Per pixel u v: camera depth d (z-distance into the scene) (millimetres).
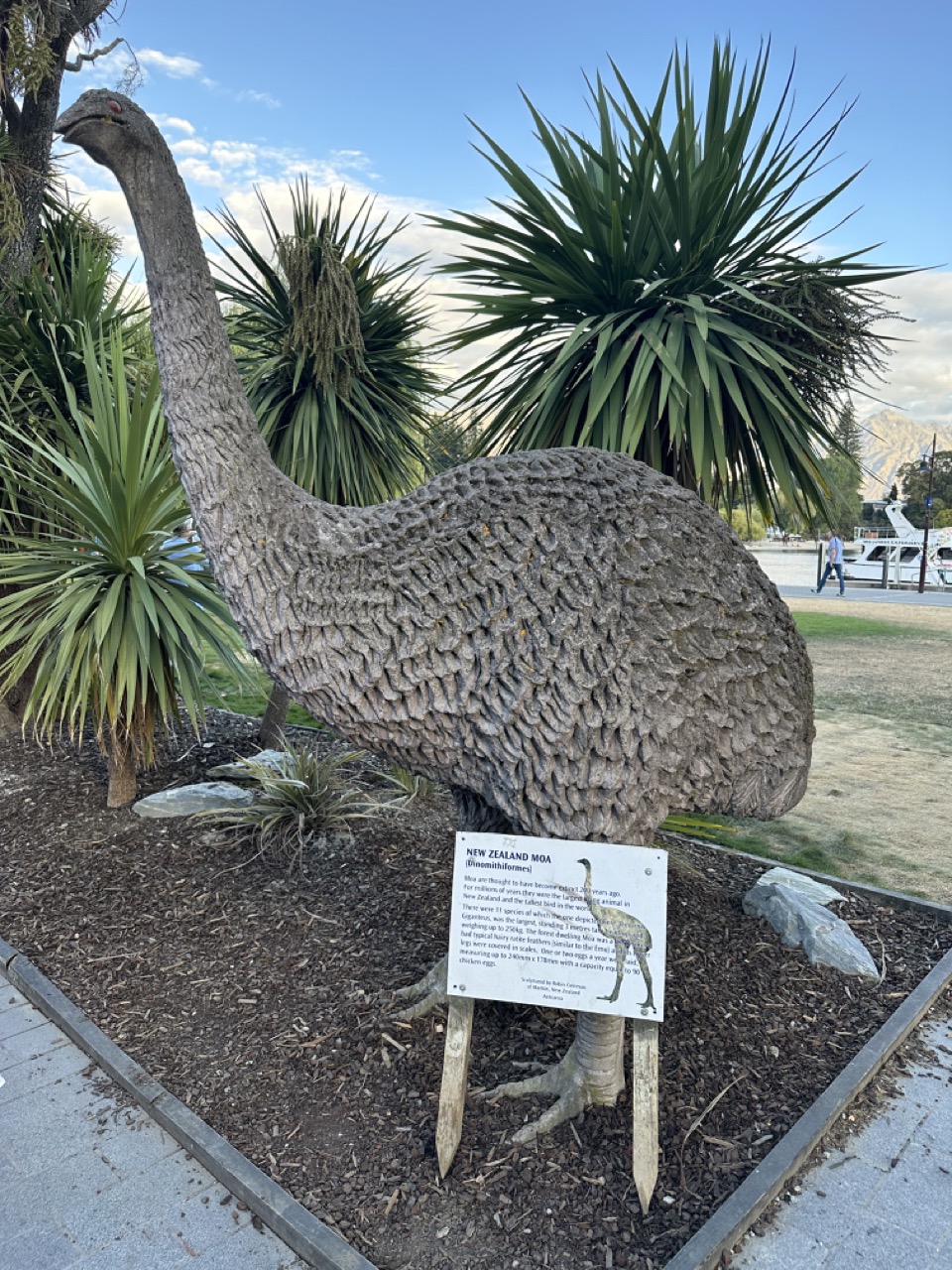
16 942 3340
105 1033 2775
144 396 4695
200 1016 2854
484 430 3867
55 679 3896
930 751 6227
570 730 2066
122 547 4148
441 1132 2154
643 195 3305
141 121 2332
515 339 3611
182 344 2377
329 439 5293
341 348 5125
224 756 5359
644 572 2174
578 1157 2211
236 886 3729
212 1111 2408
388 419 5762
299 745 5594
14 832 4309
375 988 2980
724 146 3338
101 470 3941
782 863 4156
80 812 4535
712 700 2197
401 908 3523
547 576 2150
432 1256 1939
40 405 5562
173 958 3199
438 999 2857
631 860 2043
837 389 3535
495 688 2117
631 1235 1988
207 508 2346
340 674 2238
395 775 4824
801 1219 2105
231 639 4363
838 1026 2807
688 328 3234
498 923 2135
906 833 4648
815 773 5715
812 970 3125
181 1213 2129
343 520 2457
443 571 2227
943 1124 2445
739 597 2291
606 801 2098
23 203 5953
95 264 5965
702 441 3115
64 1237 2059
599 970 2061
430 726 2209
